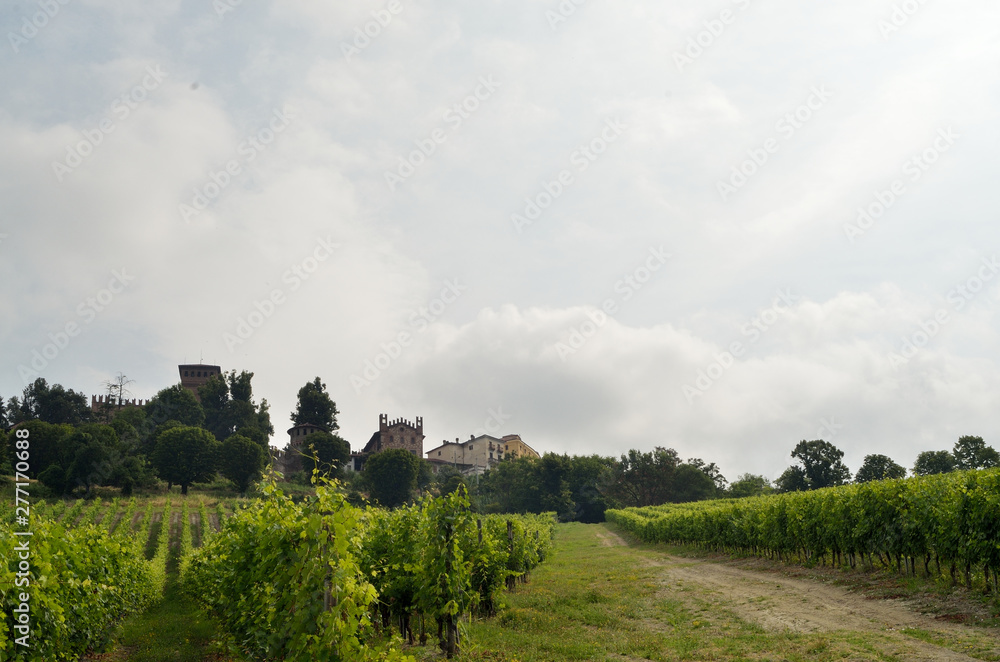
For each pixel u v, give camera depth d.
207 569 15.98
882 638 9.94
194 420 115.50
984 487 12.60
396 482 95.19
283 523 7.84
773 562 24.20
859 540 17.67
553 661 10.34
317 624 6.95
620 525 68.81
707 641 11.16
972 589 12.76
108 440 82.75
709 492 113.75
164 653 13.88
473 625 13.98
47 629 9.34
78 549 12.46
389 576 12.23
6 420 115.50
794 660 9.20
